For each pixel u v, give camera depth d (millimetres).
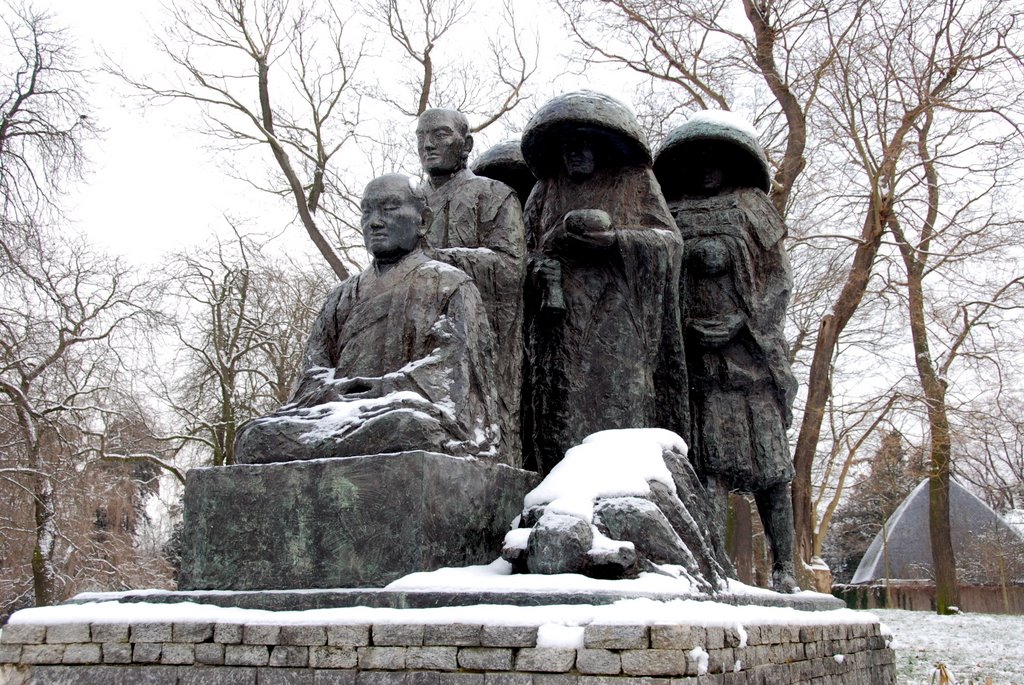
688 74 20234
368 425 6051
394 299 6785
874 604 35812
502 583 5340
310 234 22016
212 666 5309
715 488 8617
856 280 19781
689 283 8852
